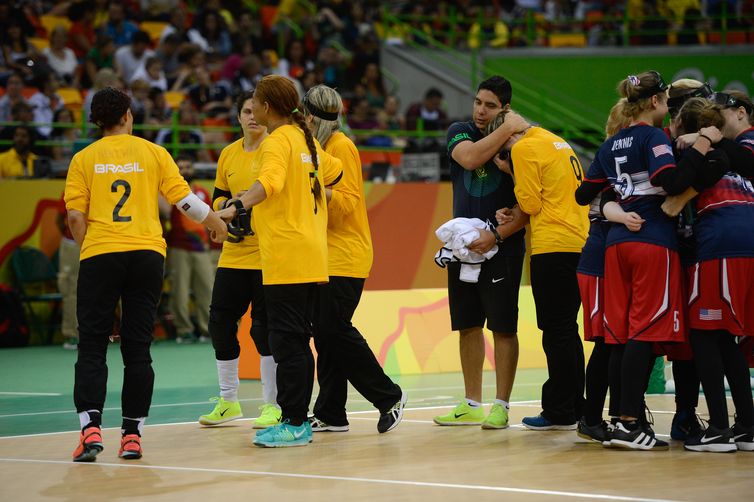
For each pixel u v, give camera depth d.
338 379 20.30
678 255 17.67
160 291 18.12
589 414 18.58
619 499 13.62
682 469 15.91
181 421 22.44
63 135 47.72
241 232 18.73
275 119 18.69
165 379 31.91
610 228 18.25
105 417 23.11
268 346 21.16
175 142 47.03
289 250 18.12
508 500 13.62
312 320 18.92
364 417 22.50
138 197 17.81
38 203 44.94
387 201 49.06
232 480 15.30
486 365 33.41
